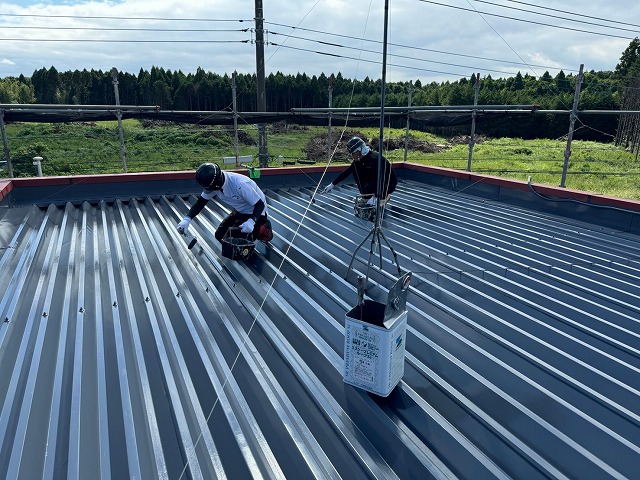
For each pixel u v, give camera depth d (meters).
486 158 23.33
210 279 3.96
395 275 4.03
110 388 2.43
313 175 8.84
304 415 2.28
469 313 3.40
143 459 1.96
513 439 2.11
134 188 7.31
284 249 4.86
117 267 4.23
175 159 22.34
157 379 2.53
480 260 4.62
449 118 10.10
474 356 2.79
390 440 2.08
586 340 3.12
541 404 2.37
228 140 28.17
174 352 2.78
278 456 1.99
